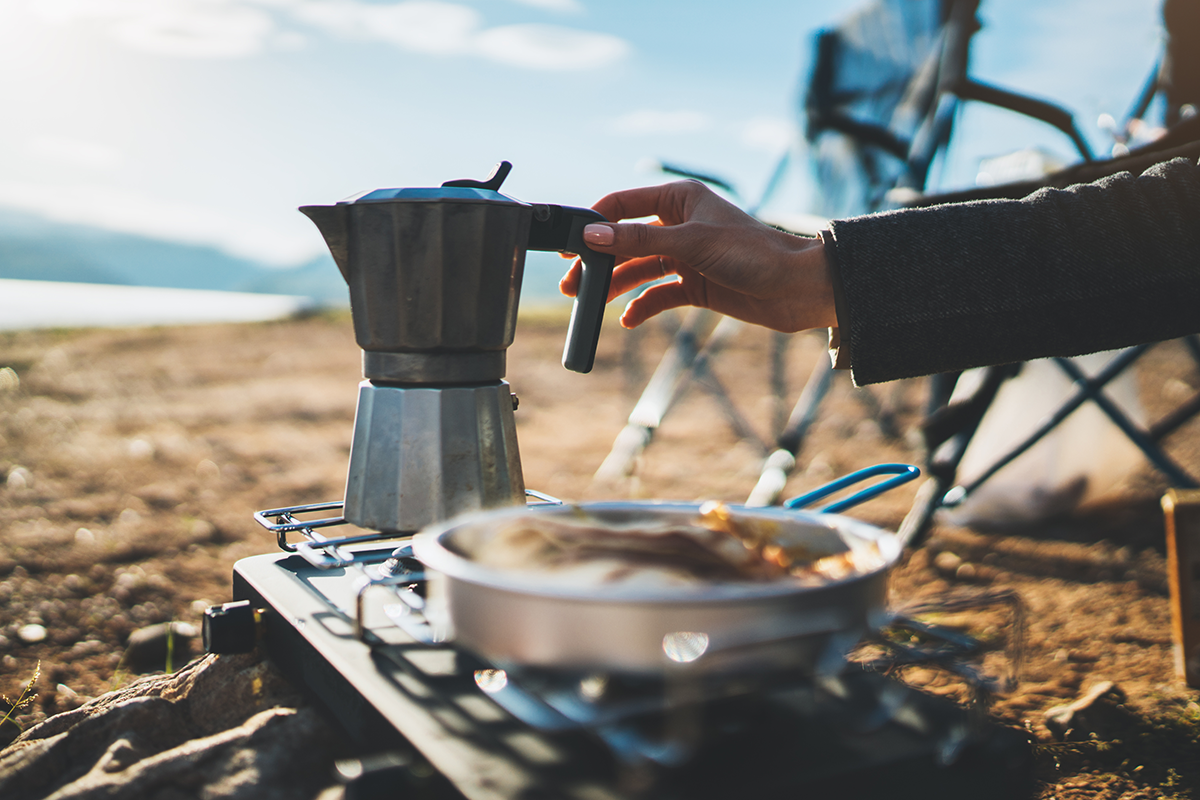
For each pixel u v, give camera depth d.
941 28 2.40
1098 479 2.61
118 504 2.94
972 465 2.60
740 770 0.57
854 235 0.87
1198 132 1.32
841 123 2.61
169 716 0.92
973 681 0.62
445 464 0.89
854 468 3.52
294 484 3.31
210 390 6.15
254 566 1.02
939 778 0.60
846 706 0.67
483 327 0.89
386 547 0.97
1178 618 1.37
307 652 0.80
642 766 0.56
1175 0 1.79
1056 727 1.22
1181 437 3.75
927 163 2.16
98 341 8.95
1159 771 1.10
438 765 0.57
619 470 3.13
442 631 0.68
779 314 0.94
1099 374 2.02
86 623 1.80
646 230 0.89
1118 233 0.85
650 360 7.98
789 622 0.49
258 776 0.75
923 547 2.29
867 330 0.84
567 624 0.49
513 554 0.57
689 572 0.54
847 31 2.66
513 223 0.88
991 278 0.84
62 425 4.62
